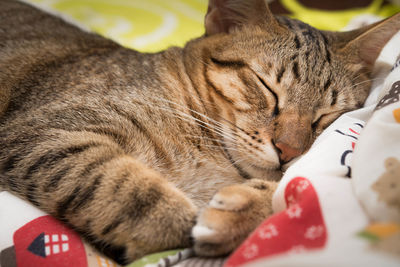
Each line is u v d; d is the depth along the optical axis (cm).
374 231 22
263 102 33
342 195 25
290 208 25
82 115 32
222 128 33
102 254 28
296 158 32
